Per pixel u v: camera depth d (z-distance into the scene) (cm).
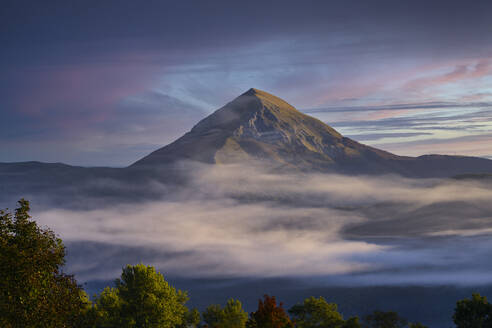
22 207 2344
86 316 2434
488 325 5391
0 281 2048
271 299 3978
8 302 2053
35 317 2105
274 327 3809
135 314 5847
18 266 2080
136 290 6012
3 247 2111
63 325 2236
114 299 5794
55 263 2281
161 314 5812
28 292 2109
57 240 2384
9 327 1997
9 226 2261
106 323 5334
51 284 2267
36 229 2350
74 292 2359
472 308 5512
